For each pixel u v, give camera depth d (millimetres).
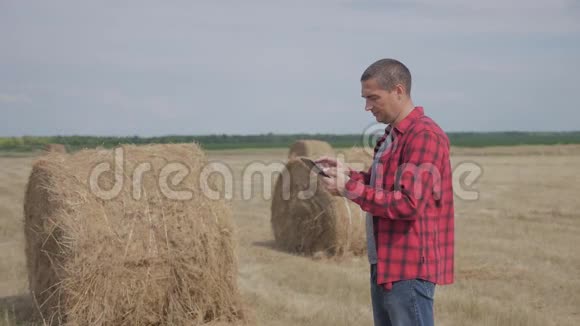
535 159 39281
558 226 14234
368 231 3906
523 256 10914
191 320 7008
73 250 6461
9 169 30844
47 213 7230
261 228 15023
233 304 7340
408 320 3607
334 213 11625
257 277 9602
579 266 10141
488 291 8586
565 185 23141
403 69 3711
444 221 3703
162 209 6961
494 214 16203
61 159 7145
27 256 8383
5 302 8195
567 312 7637
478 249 11562
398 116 3736
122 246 6633
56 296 7086
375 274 3834
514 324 7117
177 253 6910
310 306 7910
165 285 6887
